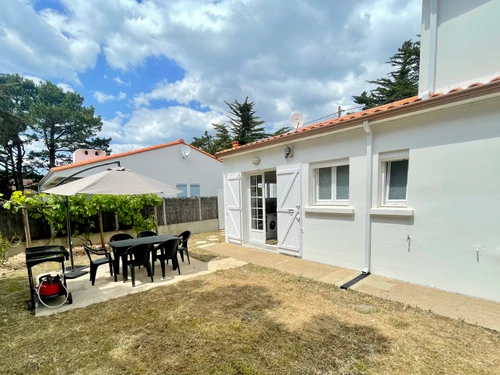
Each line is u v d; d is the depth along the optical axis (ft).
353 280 14.24
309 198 18.51
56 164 90.53
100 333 9.61
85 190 13.97
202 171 48.73
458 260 11.93
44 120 80.12
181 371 7.44
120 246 15.42
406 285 13.28
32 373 7.48
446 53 14.74
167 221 32.09
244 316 10.65
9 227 21.76
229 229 26.43
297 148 19.12
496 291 10.98
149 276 16.01
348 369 7.34
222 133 98.78
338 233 16.74
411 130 13.17
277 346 8.52
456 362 7.50
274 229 26.78
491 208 10.94
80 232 24.86
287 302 11.94
